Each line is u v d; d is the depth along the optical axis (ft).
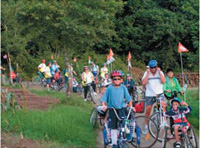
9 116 29.91
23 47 81.61
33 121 28.86
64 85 69.51
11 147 23.47
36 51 109.40
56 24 45.98
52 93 60.80
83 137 26.96
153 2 127.65
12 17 73.20
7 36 74.64
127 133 23.38
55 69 71.15
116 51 123.95
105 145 24.54
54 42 50.49
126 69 113.29
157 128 27.02
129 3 121.29
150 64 30.04
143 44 121.60
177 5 126.21
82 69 101.71
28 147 23.68
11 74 68.28
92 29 48.19
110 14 51.19
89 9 47.11
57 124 27.89
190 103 44.73
